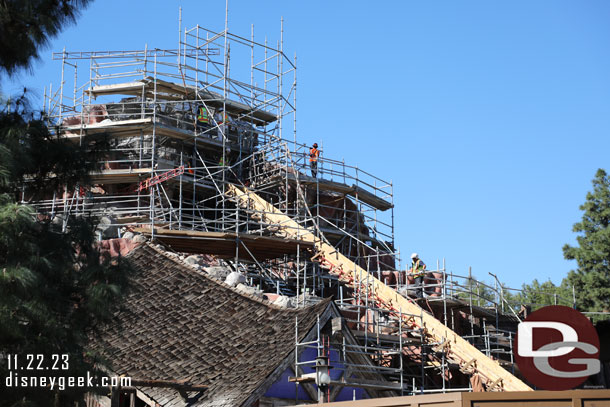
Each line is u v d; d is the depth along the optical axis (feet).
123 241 101.55
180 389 70.08
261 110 160.76
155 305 87.51
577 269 161.17
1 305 47.14
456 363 97.09
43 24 54.08
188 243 114.32
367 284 109.29
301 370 73.51
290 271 126.00
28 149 53.01
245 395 68.39
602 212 162.61
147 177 136.56
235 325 81.51
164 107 150.92
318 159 147.13
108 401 72.95
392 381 87.15
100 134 59.77
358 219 150.61
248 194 135.03
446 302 112.06
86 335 55.26
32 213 48.98
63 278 53.57
